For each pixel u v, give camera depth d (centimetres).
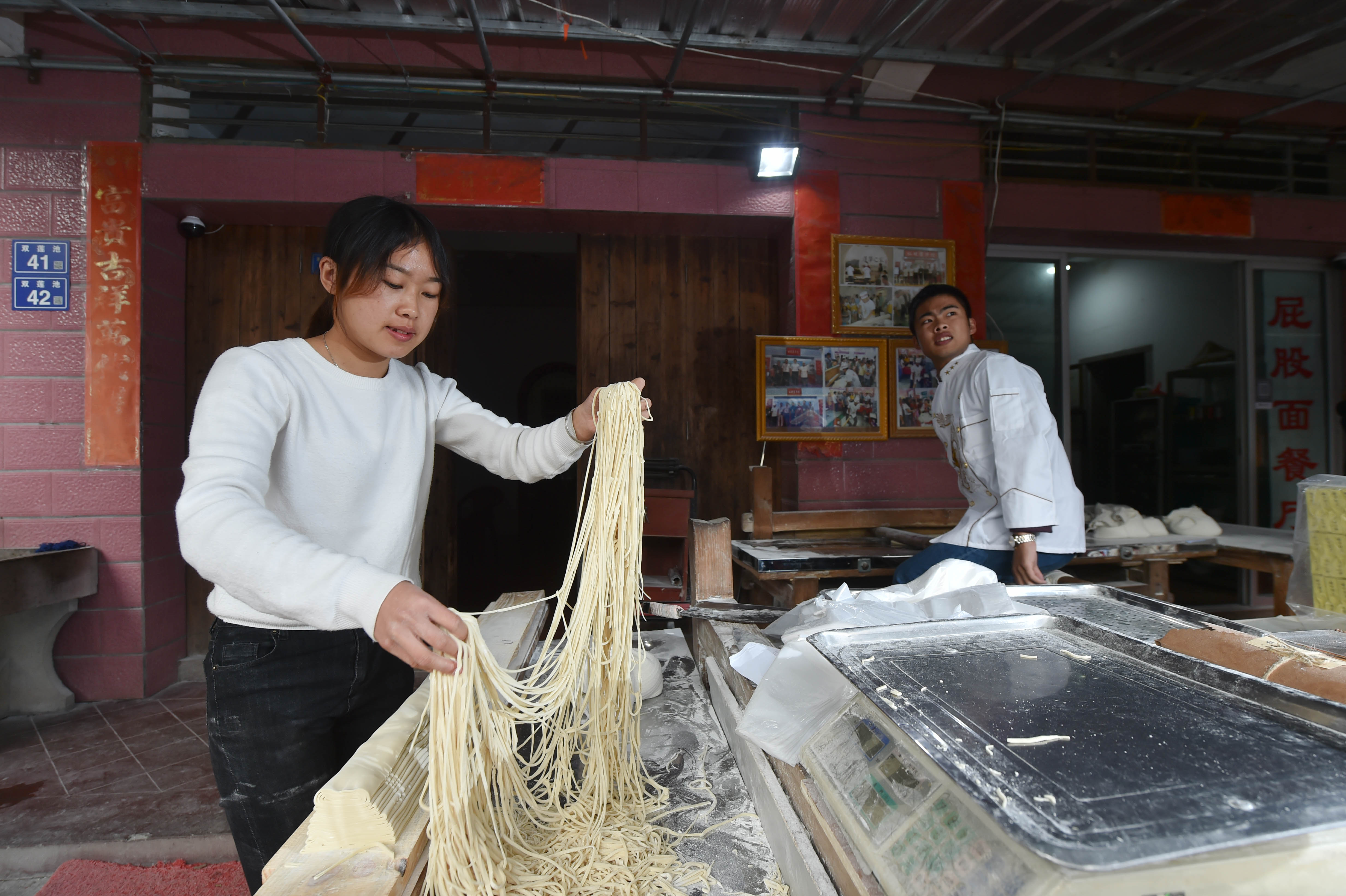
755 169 344
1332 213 411
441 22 310
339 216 100
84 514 320
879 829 62
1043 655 81
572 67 344
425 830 75
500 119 397
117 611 320
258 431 89
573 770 108
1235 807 46
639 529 99
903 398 369
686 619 243
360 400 108
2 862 197
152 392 332
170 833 203
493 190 345
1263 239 406
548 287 641
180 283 353
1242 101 395
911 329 321
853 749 76
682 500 300
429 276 101
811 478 365
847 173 367
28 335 321
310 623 73
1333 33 317
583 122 402
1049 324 427
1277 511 449
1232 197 402
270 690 102
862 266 366
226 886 188
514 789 92
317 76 326
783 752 91
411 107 353
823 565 276
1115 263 615
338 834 70
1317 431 451
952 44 330
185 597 352
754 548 307
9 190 321
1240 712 63
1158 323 564
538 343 732
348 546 108
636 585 99
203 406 90
